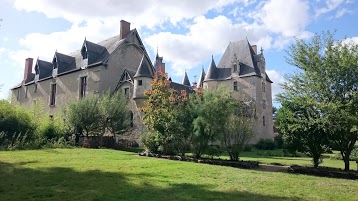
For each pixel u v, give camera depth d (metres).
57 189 7.27
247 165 13.58
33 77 47.69
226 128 15.58
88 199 6.39
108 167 11.24
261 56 45.78
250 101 41.34
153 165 12.14
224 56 49.31
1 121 20.75
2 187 7.34
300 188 8.29
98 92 33.09
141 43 38.59
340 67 11.88
